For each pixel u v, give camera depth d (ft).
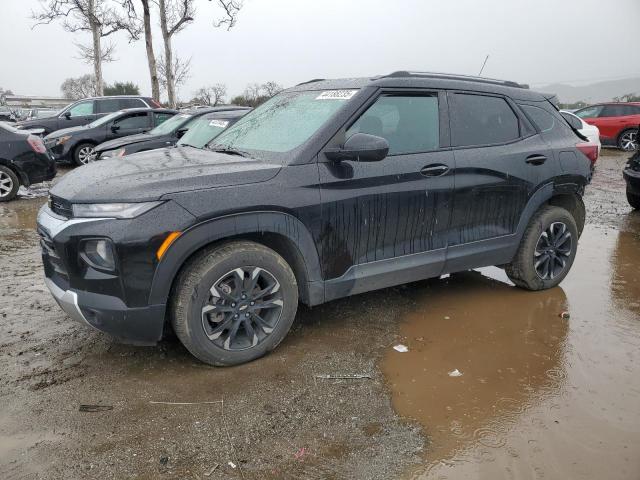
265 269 10.69
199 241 9.87
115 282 9.55
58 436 8.63
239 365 10.99
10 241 21.62
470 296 15.17
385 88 12.27
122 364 10.95
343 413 9.43
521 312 14.02
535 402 9.84
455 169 12.78
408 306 14.37
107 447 8.39
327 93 12.89
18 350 11.52
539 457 8.36
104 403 9.56
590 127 41.34
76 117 51.03
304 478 7.83
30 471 7.84
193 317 10.11
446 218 12.91
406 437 8.81
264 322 11.02
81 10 58.80
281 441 8.63
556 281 15.60
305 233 10.94
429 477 7.91
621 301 14.89
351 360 11.33
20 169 30.40
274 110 13.84
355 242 11.69
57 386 10.09
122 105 52.85
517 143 14.21
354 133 11.71
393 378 10.64
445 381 10.55
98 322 9.87
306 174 10.94
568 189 15.16
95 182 10.17
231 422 9.08
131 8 57.52
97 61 79.51
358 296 15.02
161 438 8.63
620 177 40.55
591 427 9.11
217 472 7.89
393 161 11.97
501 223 14.02
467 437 8.82
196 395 9.85
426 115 12.82
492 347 12.03
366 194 11.55
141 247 9.44
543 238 15.07
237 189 10.23
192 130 25.84
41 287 15.72
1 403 9.50
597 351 11.87
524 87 15.34
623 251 20.13
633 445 8.66
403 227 12.27
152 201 9.59
